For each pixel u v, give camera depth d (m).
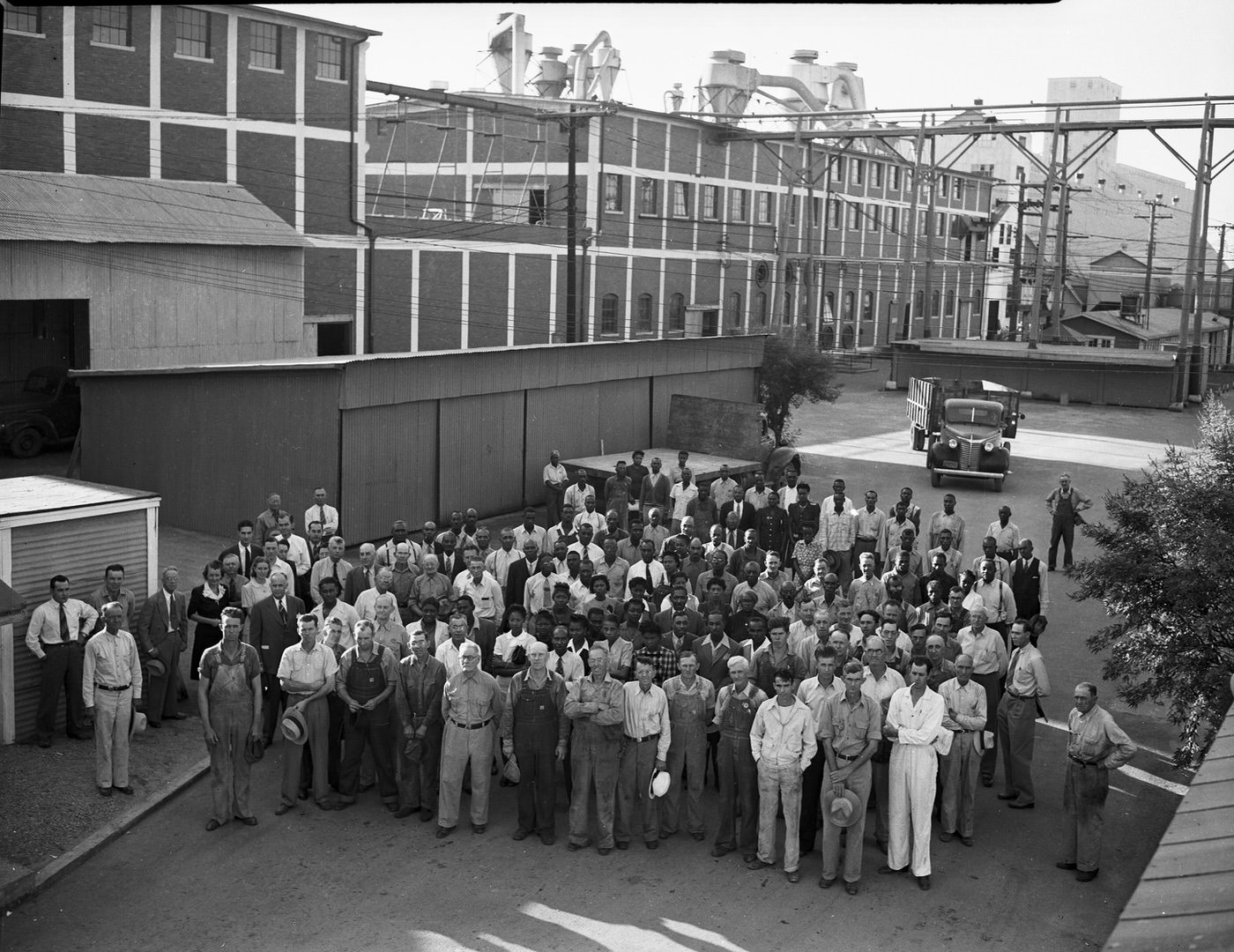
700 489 20.81
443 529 25.80
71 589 13.98
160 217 30.92
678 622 12.57
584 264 45.22
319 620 13.28
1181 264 101.50
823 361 37.78
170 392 24.78
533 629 13.72
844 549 18.55
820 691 10.77
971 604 14.39
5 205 28.11
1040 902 10.42
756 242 62.09
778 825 12.11
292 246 33.12
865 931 9.83
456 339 44.78
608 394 30.48
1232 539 12.06
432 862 10.98
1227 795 4.93
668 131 54.53
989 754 13.03
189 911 9.99
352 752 12.12
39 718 13.17
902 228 76.56
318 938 9.54
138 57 33.53
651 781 11.16
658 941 9.58
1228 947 3.70
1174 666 12.32
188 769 12.89
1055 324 62.84
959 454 32.97
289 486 23.61
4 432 30.00
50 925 9.75
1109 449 42.06
